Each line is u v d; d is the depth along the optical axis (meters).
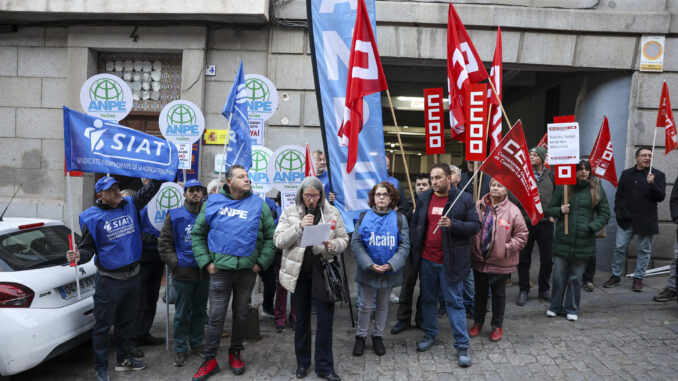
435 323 4.55
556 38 6.91
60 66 7.30
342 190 5.06
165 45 7.10
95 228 3.91
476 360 4.26
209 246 4.04
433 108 5.34
